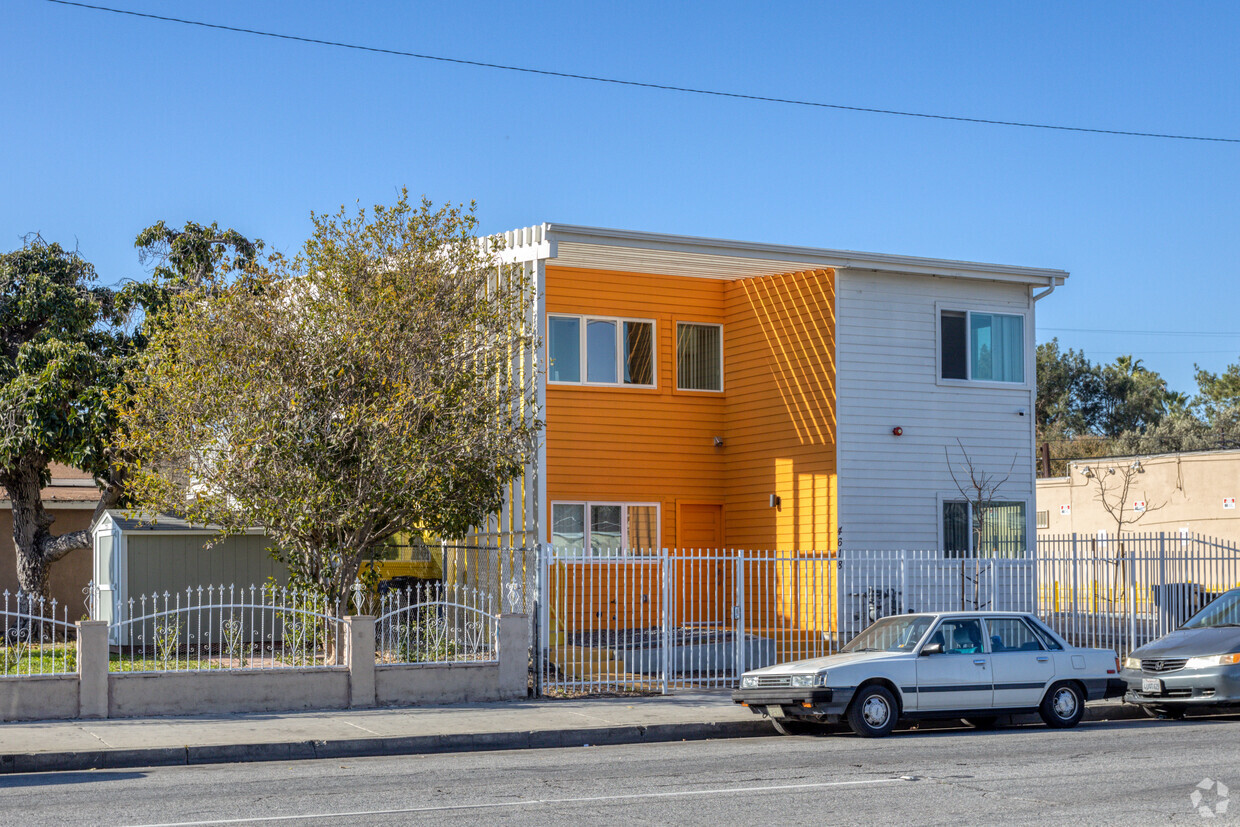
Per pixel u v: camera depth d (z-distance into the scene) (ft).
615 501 75.36
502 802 31.27
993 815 28.89
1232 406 232.94
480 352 57.57
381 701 50.44
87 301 72.64
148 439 54.49
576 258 69.82
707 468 79.10
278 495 53.26
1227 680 48.67
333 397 54.49
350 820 28.84
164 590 66.13
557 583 57.62
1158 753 39.14
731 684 57.77
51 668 52.70
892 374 74.02
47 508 82.43
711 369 80.07
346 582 56.03
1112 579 69.05
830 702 44.14
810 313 74.38
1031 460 77.97
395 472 52.60
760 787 33.24
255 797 32.37
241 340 54.39
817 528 72.74
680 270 75.00
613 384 76.07
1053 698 47.57
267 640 67.87
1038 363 246.88
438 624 55.26
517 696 53.16
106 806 31.07
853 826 27.76
